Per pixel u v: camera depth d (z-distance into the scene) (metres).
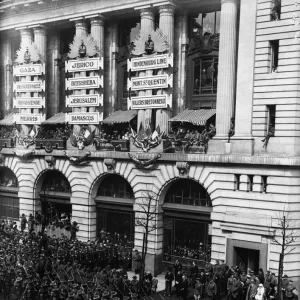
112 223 48.03
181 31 45.81
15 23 54.84
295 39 36.72
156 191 43.50
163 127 44.41
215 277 34.72
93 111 49.56
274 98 37.78
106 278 34.44
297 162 36.06
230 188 39.25
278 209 36.72
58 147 50.62
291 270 36.41
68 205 52.72
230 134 40.34
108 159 46.09
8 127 57.75
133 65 45.91
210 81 44.81
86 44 49.19
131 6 46.16
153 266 43.28
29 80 54.56
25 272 34.94
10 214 57.25
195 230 42.41
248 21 38.94
